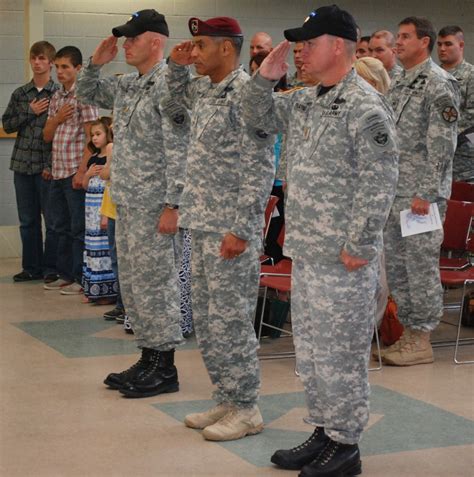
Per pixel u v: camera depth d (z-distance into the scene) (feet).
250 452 15.08
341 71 13.32
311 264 13.39
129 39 17.60
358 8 39.70
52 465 14.46
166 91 16.99
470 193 24.95
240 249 15.01
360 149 12.92
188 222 15.47
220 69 15.39
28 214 30.99
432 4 40.52
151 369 18.28
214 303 15.39
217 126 15.16
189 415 16.33
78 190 28.60
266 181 14.89
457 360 21.53
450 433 16.25
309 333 13.82
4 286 30.09
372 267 13.41
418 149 20.52
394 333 22.09
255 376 15.80
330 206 13.19
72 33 36.78
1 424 16.39
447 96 20.06
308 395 14.05
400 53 20.67
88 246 27.07
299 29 13.28
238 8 38.45
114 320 25.14
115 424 16.46
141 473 14.15
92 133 26.68
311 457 14.28
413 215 20.18
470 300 24.67
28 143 30.53
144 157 17.49
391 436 16.05
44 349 21.90
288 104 13.92
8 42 35.45
